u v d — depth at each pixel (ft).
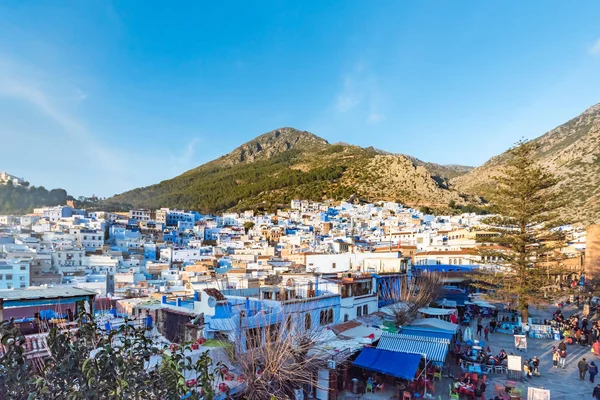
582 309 160.97
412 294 127.95
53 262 255.29
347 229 492.95
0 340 27.32
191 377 52.11
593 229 189.78
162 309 69.46
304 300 85.15
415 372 71.00
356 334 90.84
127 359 32.83
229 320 63.62
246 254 346.95
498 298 142.20
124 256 317.83
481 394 73.72
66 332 33.40
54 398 27.61
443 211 645.51
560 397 74.23
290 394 63.16
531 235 136.46
